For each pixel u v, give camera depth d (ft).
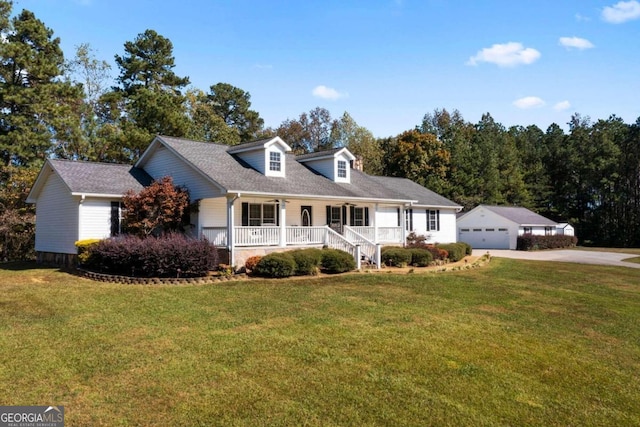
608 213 180.65
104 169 73.72
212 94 191.72
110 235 65.98
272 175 72.43
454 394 21.50
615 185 179.93
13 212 89.04
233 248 59.77
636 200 173.37
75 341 28.19
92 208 64.59
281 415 18.88
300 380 22.53
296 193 67.15
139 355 25.72
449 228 114.52
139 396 20.47
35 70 97.45
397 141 183.93
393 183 111.86
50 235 73.46
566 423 19.20
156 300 41.04
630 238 168.66
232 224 60.13
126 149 114.32
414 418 18.98
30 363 24.27
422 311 38.68
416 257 72.13
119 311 36.55
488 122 217.15
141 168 78.64
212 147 76.89
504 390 22.25
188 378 22.52
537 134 245.65
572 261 91.81
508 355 27.55
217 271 57.52
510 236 133.49
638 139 174.09
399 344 28.76
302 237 68.49
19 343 27.71
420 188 117.39
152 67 137.80
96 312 36.14
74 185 63.87
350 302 41.63
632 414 20.33
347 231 75.87
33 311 36.40
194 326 32.12
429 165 175.94
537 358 27.30
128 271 54.95
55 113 99.91
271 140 71.61
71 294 43.78
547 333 33.19
